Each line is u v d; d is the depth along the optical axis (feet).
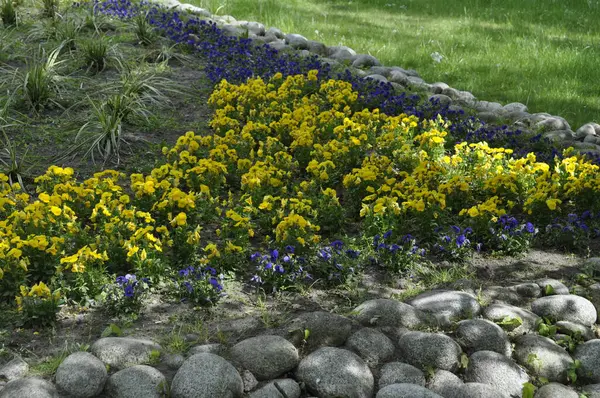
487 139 22.13
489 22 40.24
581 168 18.81
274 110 22.76
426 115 23.91
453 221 16.92
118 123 21.26
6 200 15.67
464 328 12.87
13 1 32.37
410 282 14.69
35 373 11.37
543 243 16.52
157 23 31.50
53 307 12.67
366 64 30.12
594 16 41.50
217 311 13.37
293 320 12.82
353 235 16.57
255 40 31.81
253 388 11.57
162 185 16.63
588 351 12.74
